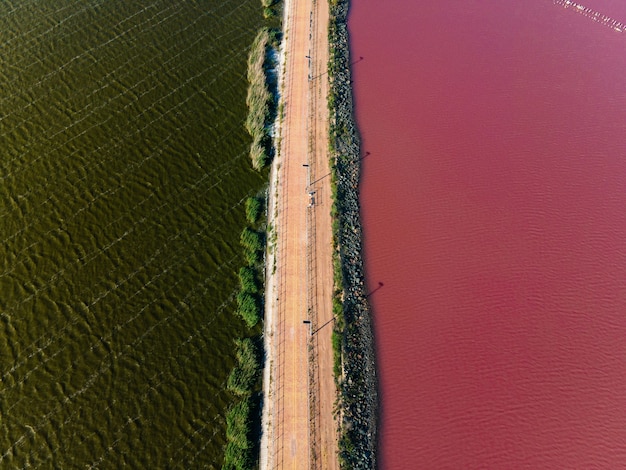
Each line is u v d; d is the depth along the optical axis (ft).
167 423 104.22
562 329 120.88
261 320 117.70
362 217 136.36
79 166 138.21
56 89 153.07
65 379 107.76
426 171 145.89
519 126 157.28
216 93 157.69
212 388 108.99
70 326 114.32
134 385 108.06
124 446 101.30
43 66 157.89
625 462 104.88
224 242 129.29
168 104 152.87
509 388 112.27
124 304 117.80
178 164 140.97
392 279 126.31
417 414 108.37
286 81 160.45
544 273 129.29
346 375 110.32
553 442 106.42
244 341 114.11
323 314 118.01
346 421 105.19
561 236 135.54
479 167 147.54
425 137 152.97
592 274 129.49
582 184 145.69
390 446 104.68
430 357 115.65
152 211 132.16
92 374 108.68
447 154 149.79
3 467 98.12
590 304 124.88
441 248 132.05
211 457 101.45
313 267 124.57
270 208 135.33
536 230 136.36
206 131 148.66
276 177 139.74
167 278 122.31
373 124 154.92
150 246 126.52
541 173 147.33
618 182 146.61
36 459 99.30
